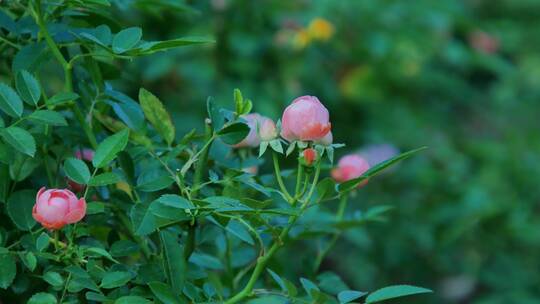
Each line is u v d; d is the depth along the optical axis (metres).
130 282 1.23
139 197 1.25
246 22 2.77
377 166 1.19
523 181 2.92
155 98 1.26
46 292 1.24
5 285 1.19
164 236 1.21
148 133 1.31
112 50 1.21
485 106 3.90
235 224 1.24
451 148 3.15
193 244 1.24
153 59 2.54
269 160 2.06
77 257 1.21
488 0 4.87
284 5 2.87
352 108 3.13
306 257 1.44
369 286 2.69
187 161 1.28
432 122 3.34
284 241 1.22
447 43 3.31
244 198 1.20
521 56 4.21
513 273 2.80
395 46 3.12
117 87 1.66
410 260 2.75
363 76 3.11
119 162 1.24
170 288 1.20
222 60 2.75
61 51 1.29
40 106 1.26
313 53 2.91
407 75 3.22
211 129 1.23
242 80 2.75
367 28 3.07
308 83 2.92
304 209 1.22
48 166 1.29
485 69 4.16
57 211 1.18
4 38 1.29
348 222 1.42
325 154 1.36
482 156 3.12
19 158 1.27
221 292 1.35
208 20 2.70
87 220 1.26
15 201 1.23
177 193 1.27
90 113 1.27
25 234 1.24
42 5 1.29
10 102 1.22
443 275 2.80
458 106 3.80
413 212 2.75
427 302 2.77
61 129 1.29
